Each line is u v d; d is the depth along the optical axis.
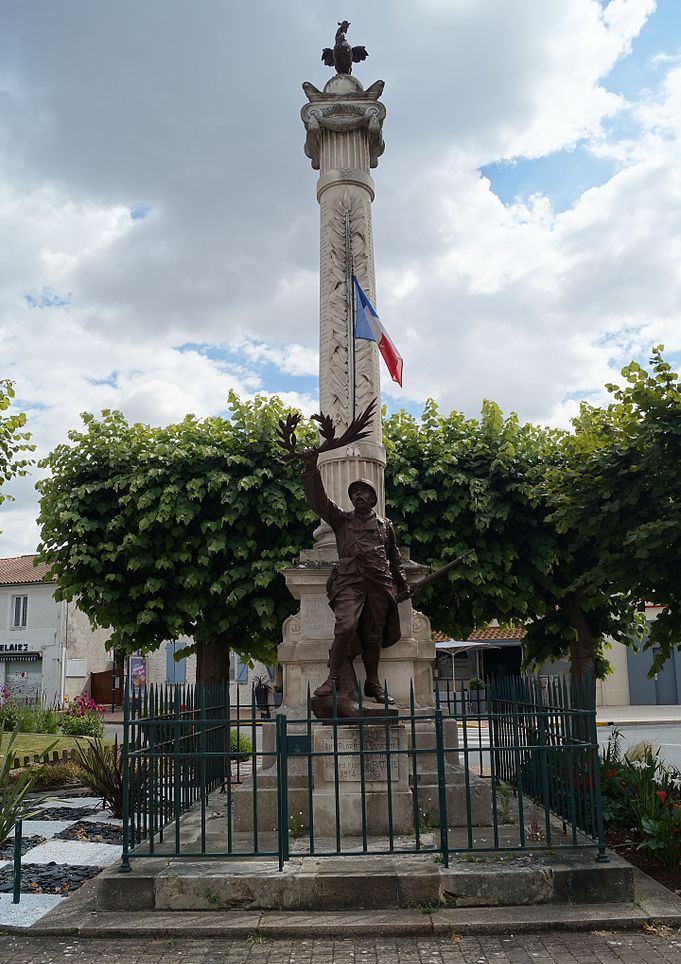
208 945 5.19
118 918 5.54
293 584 8.57
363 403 9.39
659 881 6.40
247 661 14.56
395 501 12.55
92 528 12.55
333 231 9.95
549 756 7.51
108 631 38.97
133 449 13.16
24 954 5.07
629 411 10.12
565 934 5.30
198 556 12.51
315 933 5.30
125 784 6.06
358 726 7.07
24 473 13.48
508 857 6.03
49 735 17.67
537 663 14.29
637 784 7.86
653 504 9.62
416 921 5.36
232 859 6.15
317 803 6.98
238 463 12.73
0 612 37.34
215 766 9.71
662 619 9.81
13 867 6.87
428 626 8.56
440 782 5.93
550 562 12.35
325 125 10.32
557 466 12.55
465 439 13.15
